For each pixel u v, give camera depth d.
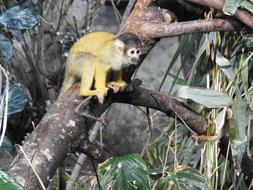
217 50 6.66
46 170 4.93
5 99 5.28
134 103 6.36
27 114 11.88
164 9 6.27
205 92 6.49
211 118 6.73
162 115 10.51
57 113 5.46
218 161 7.39
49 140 5.14
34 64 11.99
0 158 10.13
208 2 5.89
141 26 6.14
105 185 5.35
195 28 5.89
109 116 11.64
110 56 6.21
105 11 12.69
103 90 6.06
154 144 8.76
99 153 5.69
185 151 7.48
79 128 5.43
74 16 12.23
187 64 10.77
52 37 12.59
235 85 6.65
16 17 8.36
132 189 5.27
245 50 6.69
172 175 5.99
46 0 12.74
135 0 6.77
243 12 5.88
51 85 12.55
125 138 11.60
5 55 8.73
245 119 6.62
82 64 6.37
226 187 7.71
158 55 11.82
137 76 11.59
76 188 8.05
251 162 7.08
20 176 4.75
